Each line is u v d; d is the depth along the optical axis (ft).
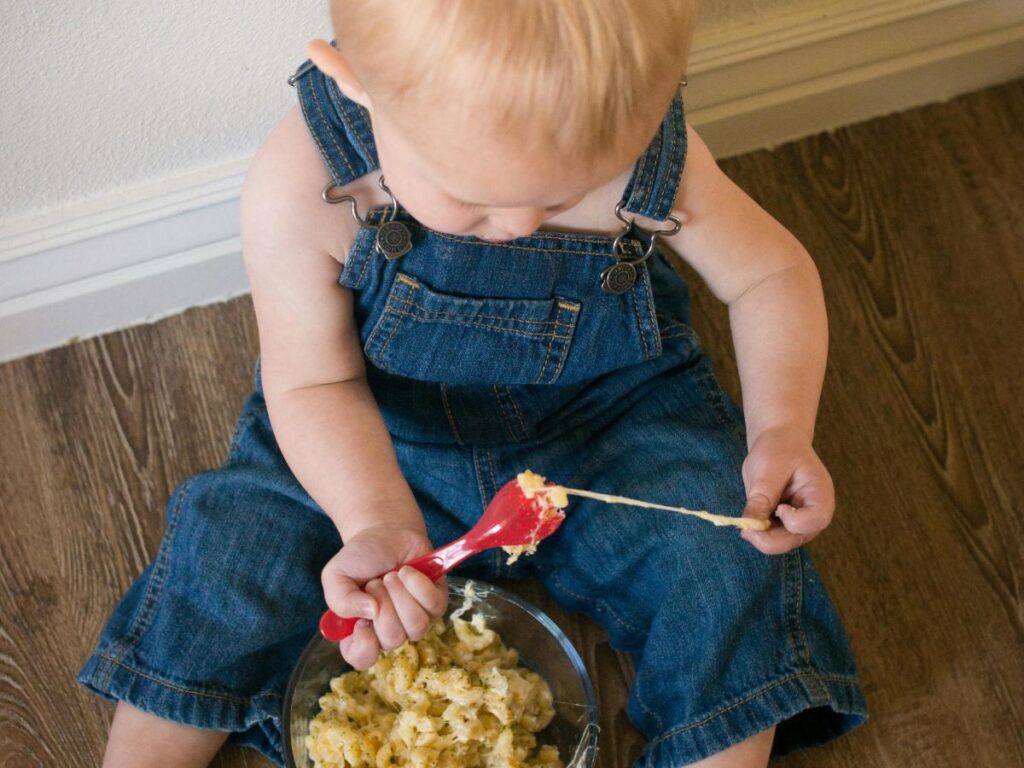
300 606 3.53
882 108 4.90
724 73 4.47
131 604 3.61
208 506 3.58
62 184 3.90
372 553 2.97
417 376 3.42
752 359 3.37
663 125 3.07
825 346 3.41
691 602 3.42
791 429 3.21
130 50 3.55
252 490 3.61
